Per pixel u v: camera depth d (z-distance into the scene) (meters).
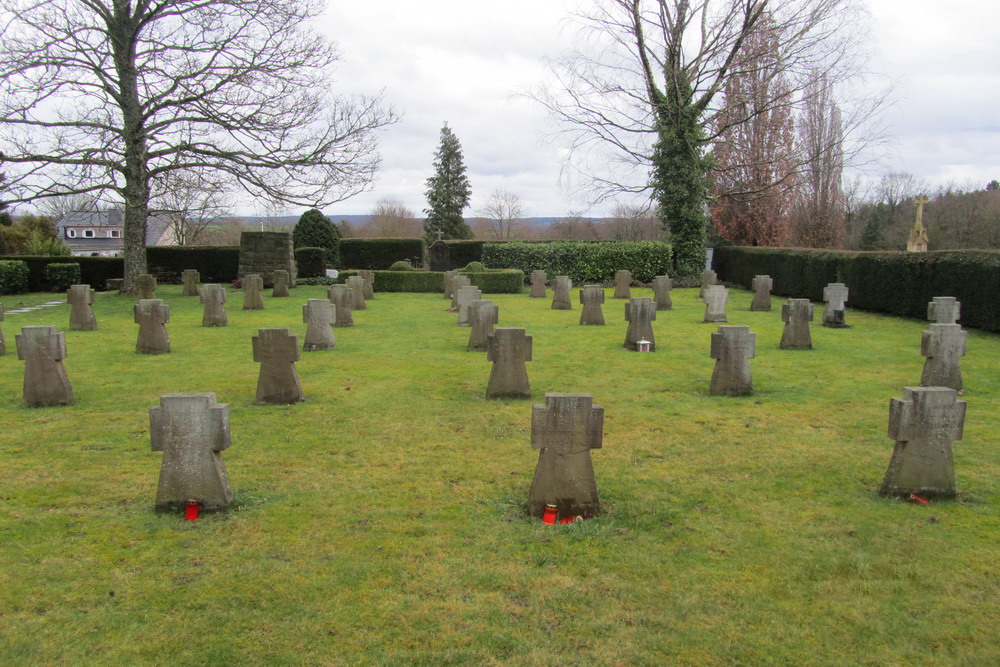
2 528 5.47
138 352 13.22
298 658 3.89
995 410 8.73
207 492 5.72
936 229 40.69
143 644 4.00
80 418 8.74
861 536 5.25
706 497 6.08
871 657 3.87
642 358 12.55
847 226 48.91
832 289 16.25
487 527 5.50
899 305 18.42
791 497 6.06
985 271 15.09
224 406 5.70
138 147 22.98
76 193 21.78
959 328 9.87
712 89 28.47
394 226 65.50
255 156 23.70
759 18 28.00
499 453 7.31
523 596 4.51
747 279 29.28
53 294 27.52
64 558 4.98
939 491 5.88
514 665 3.83
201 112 22.59
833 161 37.81
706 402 9.40
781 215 40.19
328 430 8.14
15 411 9.09
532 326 16.67
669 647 3.98
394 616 4.29
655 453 7.29
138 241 24.88
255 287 20.36
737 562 4.91
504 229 68.62
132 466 6.94
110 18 22.28
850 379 10.72
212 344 14.29
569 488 5.59
